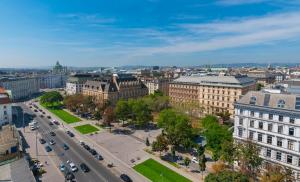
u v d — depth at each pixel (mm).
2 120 148500
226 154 77812
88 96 182750
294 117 72688
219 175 55906
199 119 166625
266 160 79562
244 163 71562
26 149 106062
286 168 70000
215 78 182375
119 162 93750
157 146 96688
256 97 83688
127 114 146000
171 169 87312
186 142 100438
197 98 193875
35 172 82312
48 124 151875
